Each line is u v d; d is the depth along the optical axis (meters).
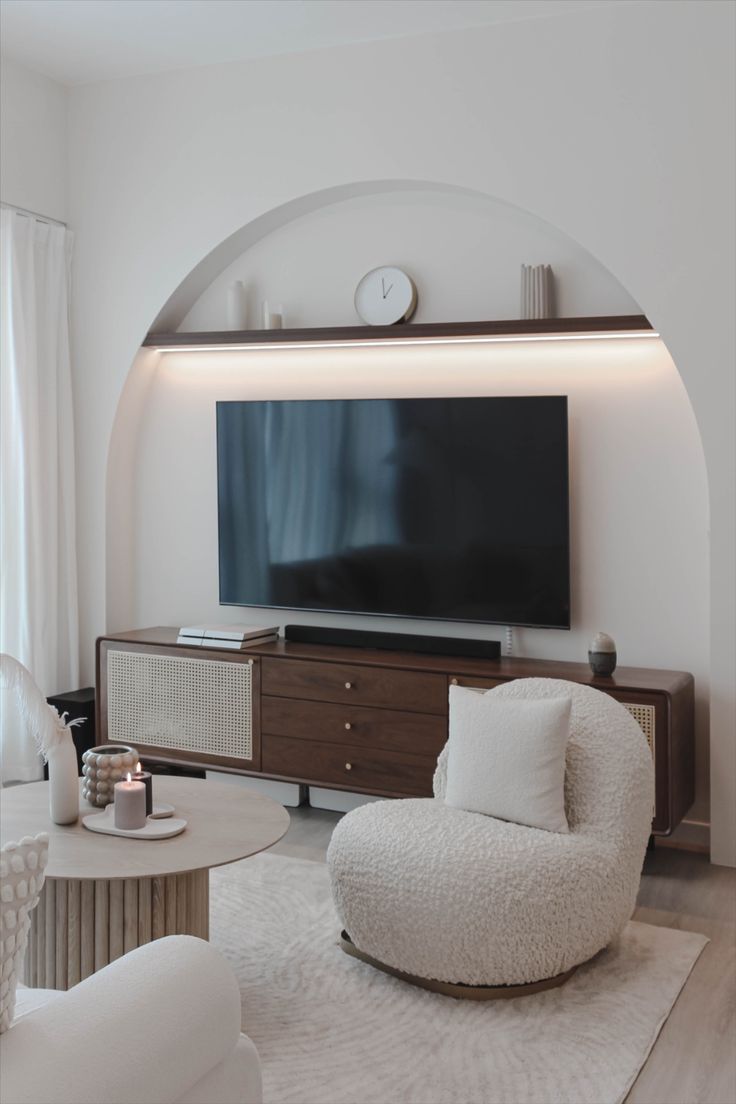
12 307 4.86
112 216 5.09
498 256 4.44
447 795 3.23
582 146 4.13
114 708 4.89
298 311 4.86
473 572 4.49
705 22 3.91
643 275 4.04
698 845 4.12
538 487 4.34
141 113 4.99
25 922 1.42
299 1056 2.54
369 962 3.04
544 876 2.81
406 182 4.49
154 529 5.30
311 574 4.83
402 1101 2.35
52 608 5.08
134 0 4.15
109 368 5.12
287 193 4.68
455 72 4.34
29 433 4.94
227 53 4.68
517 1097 2.37
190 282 4.98
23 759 4.93
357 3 4.12
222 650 4.60
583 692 3.32
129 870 2.57
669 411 4.20
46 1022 1.41
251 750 4.55
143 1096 1.40
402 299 4.56
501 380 4.50
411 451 4.58
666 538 4.22
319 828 4.31
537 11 4.14
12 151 4.87
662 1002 2.82
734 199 3.89
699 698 4.17
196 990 1.57
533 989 2.86
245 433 4.94
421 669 4.17
